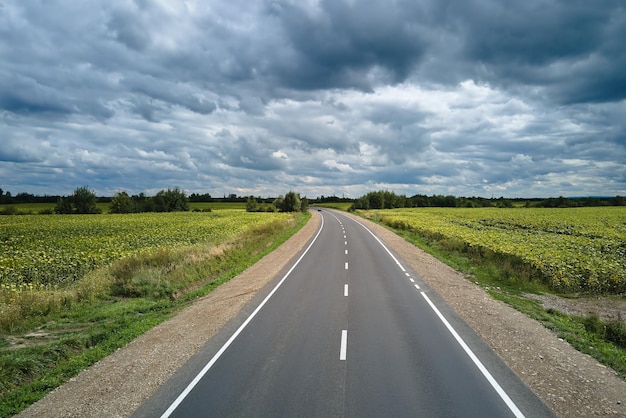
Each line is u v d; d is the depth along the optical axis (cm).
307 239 3656
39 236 3522
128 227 4478
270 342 967
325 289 1579
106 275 1728
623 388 716
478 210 9456
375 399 670
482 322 1130
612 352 923
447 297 1446
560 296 1677
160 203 9950
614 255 2462
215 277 1964
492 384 727
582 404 654
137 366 843
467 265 2225
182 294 1625
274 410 638
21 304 1275
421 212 8519
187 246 2611
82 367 860
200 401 674
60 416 646
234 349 926
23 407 684
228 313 1256
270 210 9888
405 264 2222
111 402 685
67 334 1118
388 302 1365
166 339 1023
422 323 1116
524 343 952
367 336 1002
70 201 8862
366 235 4047
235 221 5416
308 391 702
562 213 7369
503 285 1775
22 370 849
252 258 2484
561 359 852
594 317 1182
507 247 2442
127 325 1177
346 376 764
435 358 854
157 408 655
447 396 679
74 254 2348
